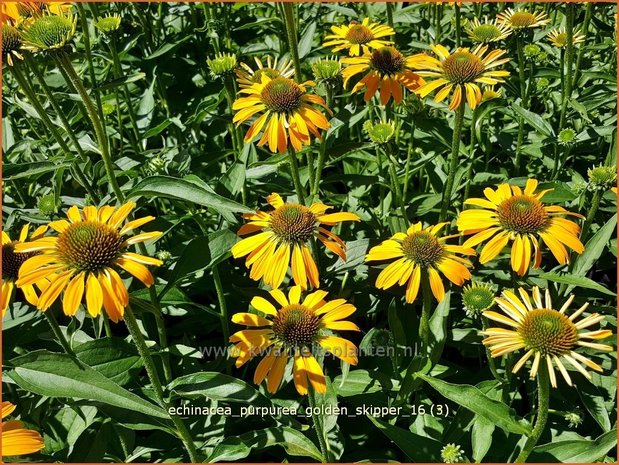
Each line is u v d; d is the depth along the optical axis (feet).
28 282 0.91
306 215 1.18
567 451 1.07
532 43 1.93
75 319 1.40
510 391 1.29
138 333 1.00
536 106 2.12
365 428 1.36
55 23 1.24
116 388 0.99
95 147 1.49
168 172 1.58
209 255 1.20
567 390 1.34
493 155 2.01
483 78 1.36
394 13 2.23
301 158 1.96
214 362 1.41
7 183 1.81
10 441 0.89
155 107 2.09
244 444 1.10
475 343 1.34
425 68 1.43
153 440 1.31
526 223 1.13
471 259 1.51
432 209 1.65
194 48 2.35
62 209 1.49
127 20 2.19
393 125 1.64
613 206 1.64
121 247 0.96
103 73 2.06
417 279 1.12
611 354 1.35
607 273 1.75
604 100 1.70
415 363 1.19
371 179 1.60
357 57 1.55
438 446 1.12
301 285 1.13
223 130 1.99
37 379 0.98
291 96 1.29
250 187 1.64
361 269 1.47
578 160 1.95
